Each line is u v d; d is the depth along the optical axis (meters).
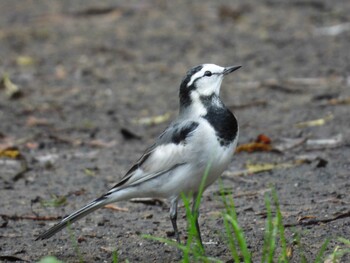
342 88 17.56
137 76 19.78
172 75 19.67
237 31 23.08
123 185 9.60
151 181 9.52
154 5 26.77
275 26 23.20
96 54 21.80
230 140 9.41
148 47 22.12
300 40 21.72
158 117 16.52
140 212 11.38
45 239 10.30
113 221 10.98
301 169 12.70
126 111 17.20
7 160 14.34
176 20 24.69
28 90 19.08
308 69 19.20
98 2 27.53
